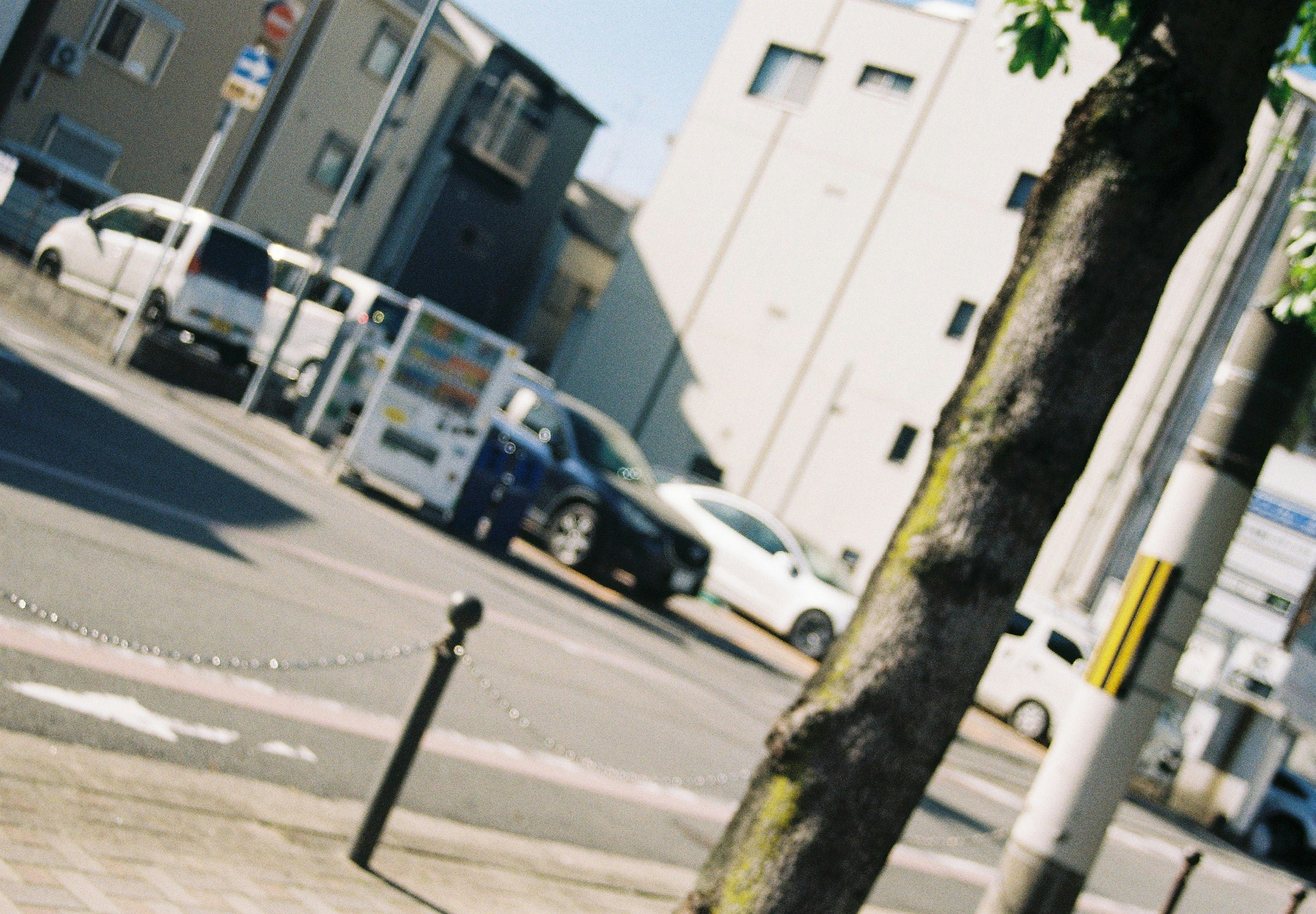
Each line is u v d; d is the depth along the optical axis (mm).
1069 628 21641
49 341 15602
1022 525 2797
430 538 13227
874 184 30578
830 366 30250
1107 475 26422
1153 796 20516
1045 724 21141
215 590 7281
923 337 29406
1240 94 2873
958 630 2789
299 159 35750
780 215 31531
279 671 6480
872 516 29203
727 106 32656
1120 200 2826
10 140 29625
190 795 4453
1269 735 20094
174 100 32625
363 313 18969
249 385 19000
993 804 13227
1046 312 2832
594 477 15875
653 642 13508
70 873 3393
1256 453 4809
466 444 14156
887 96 30922
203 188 33750
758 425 30750
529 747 7477
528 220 42500
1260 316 4895
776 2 32625
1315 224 5043
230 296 17938
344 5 35031
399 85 17109
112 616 6020
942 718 2812
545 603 12477
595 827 6578
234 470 11758
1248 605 27250
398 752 4449
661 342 32156
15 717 4520
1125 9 4219
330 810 4992
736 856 2854
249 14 33562
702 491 21094
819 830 2789
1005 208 29156
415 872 4672
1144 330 2850
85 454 9422
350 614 8188
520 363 14383
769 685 14680
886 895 7887
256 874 3930
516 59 39531
